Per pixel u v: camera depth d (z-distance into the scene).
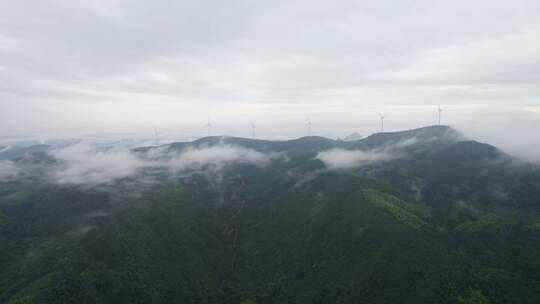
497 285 175.12
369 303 171.00
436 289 166.88
